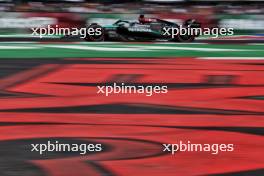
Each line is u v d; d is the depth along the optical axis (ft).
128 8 166.91
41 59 75.77
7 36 138.72
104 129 33.83
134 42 118.62
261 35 158.51
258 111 39.83
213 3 165.37
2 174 24.67
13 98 44.50
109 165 26.12
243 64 71.46
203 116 37.96
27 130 33.37
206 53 90.02
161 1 166.40
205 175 24.70
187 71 62.69
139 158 27.32
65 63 70.28
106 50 93.76
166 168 25.66
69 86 50.75
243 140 30.99
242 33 160.76
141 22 115.96
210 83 53.36
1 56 79.77
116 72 60.95
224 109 40.47
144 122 35.99
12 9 155.53
